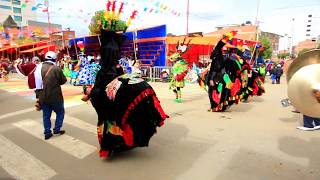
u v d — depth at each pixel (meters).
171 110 8.41
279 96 11.67
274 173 3.99
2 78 22.56
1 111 8.73
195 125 6.58
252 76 9.33
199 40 20.64
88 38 22.98
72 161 4.57
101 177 3.98
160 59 18.84
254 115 7.69
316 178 3.83
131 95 4.30
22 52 33.91
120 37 4.68
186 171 4.12
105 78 4.55
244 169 4.14
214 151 4.88
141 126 4.40
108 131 4.44
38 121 7.32
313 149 4.92
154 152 4.88
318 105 2.68
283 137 5.61
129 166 4.33
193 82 16.98
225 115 7.70
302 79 2.70
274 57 56.28
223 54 8.12
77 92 12.91
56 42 34.06
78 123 6.98
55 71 5.61
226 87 7.93
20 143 5.49
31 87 5.68
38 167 4.36
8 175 4.10
